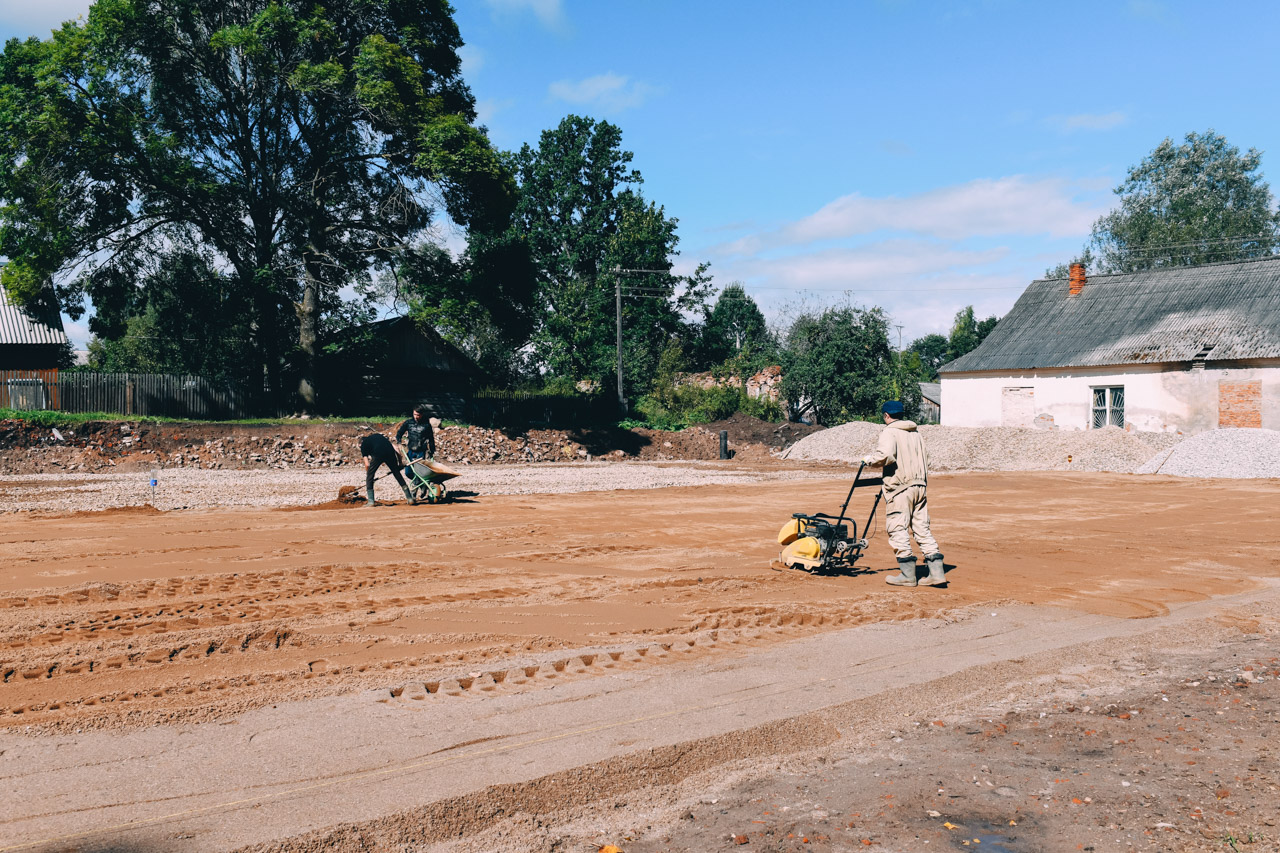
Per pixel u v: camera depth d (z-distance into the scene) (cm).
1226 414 2902
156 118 3025
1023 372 3447
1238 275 3241
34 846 306
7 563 887
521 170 5866
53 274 2983
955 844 327
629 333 5769
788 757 420
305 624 649
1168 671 566
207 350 3625
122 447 2552
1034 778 392
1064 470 2631
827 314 4266
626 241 5741
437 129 3027
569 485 1977
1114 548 1107
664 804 368
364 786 363
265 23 2917
